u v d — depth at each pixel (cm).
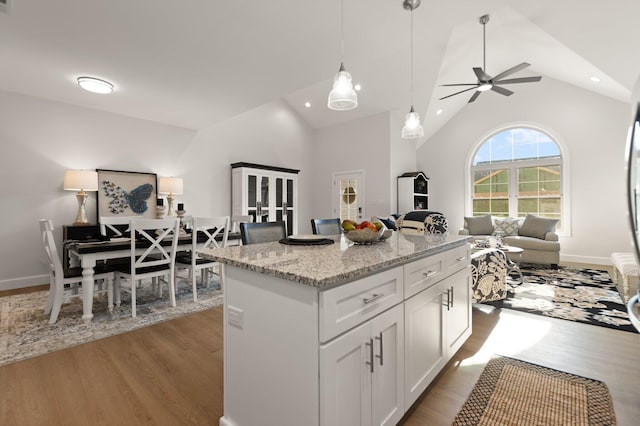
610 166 531
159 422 150
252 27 258
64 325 268
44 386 179
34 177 397
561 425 146
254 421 131
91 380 185
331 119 706
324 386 104
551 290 374
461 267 215
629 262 336
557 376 188
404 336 146
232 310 140
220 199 580
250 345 132
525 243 513
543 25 346
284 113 693
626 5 271
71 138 421
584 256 552
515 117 619
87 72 328
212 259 148
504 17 400
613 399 165
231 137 598
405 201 637
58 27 248
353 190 686
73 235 384
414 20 258
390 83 553
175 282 368
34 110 396
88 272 276
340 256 142
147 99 406
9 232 383
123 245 287
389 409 136
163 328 263
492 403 163
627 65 349
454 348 201
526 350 222
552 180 586
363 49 298
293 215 664
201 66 320
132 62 309
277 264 125
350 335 115
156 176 495
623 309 305
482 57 526
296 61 315
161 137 505
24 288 386
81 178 400
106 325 269
